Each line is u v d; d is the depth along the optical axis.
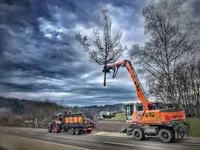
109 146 13.28
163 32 23.22
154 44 23.45
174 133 14.52
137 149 11.92
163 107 16.80
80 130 22.11
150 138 16.94
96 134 21.33
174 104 18.47
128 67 18.11
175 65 23.09
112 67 18.94
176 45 22.72
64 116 24.77
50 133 24.06
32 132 25.44
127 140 16.12
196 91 31.00
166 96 22.80
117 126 24.42
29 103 32.19
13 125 30.58
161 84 23.20
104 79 18.59
